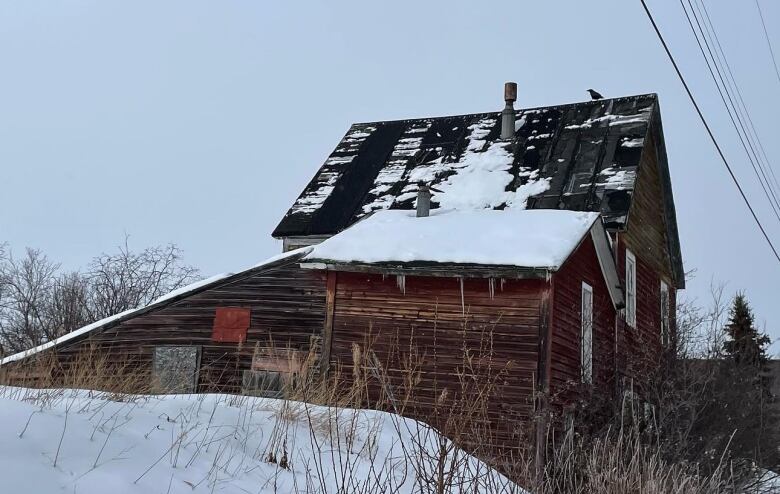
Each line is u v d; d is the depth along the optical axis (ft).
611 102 68.69
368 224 48.57
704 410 42.88
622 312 54.34
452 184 64.08
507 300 40.75
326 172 71.26
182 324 47.62
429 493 16.89
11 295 104.73
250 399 26.76
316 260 43.60
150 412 20.62
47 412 17.20
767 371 71.92
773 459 46.96
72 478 14.40
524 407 38.78
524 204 58.75
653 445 35.73
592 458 22.49
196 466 17.40
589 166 61.00
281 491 17.94
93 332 48.57
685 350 47.88
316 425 24.41
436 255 41.50
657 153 68.18
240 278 47.06
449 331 41.29
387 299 43.06
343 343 43.32
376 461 22.82
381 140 74.79
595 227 46.44
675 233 71.72
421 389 40.60
